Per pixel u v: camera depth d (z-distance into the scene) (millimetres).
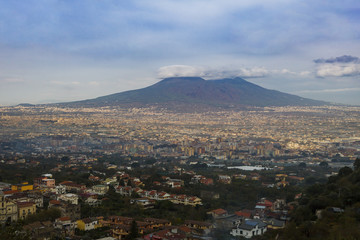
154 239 161375
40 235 162125
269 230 156875
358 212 139500
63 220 176875
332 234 125500
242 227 160875
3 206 178750
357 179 187375
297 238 133375
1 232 100062
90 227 180375
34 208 193250
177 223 186875
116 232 171125
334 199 160375
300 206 171375
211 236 162125
